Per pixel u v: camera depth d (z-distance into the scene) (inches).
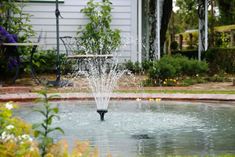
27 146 115.3
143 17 790.5
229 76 654.5
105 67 573.3
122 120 307.9
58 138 242.7
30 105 387.2
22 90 462.9
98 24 647.1
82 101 423.8
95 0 668.1
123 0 671.8
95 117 321.1
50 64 616.1
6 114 124.9
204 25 723.4
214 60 687.1
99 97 356.8
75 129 272.7
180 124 293.3
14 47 523.2
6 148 114.5
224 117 324.2
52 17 655.8
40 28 653.9
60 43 655.1
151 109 366.6
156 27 681.6
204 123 297.9
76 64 611.8
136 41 671.1
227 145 229.8
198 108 372.8
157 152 212.7
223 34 976.3
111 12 669.9
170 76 540.4
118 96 431.2
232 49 682.8
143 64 639.8
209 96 424.5
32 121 295.7
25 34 595.2
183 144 231.9
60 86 507.5
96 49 638.5
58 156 113.3
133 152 212.2
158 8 676.1
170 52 1026.1
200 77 598.2
